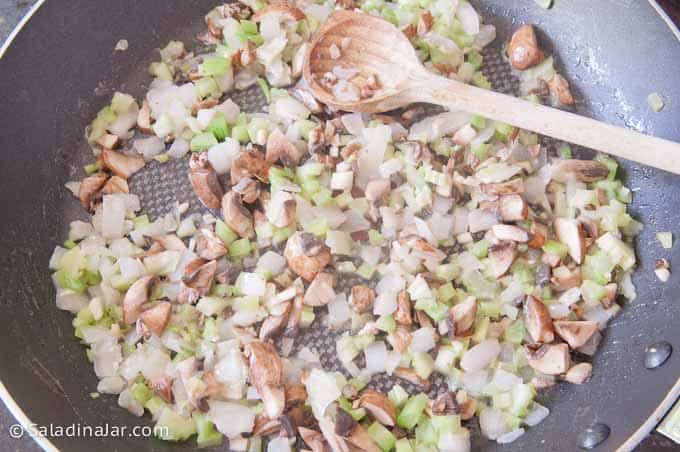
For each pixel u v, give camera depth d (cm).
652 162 49
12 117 52
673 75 52
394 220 52
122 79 56
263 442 49
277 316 50
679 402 46
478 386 50
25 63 53
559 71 56
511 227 51
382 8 57
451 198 52
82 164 55
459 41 57
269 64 55
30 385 47
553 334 49
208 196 52
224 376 49
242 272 52
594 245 52
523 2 57
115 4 55
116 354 50
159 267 51
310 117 55
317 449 47
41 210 53
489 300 51
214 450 49
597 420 47
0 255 50
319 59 55
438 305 50
